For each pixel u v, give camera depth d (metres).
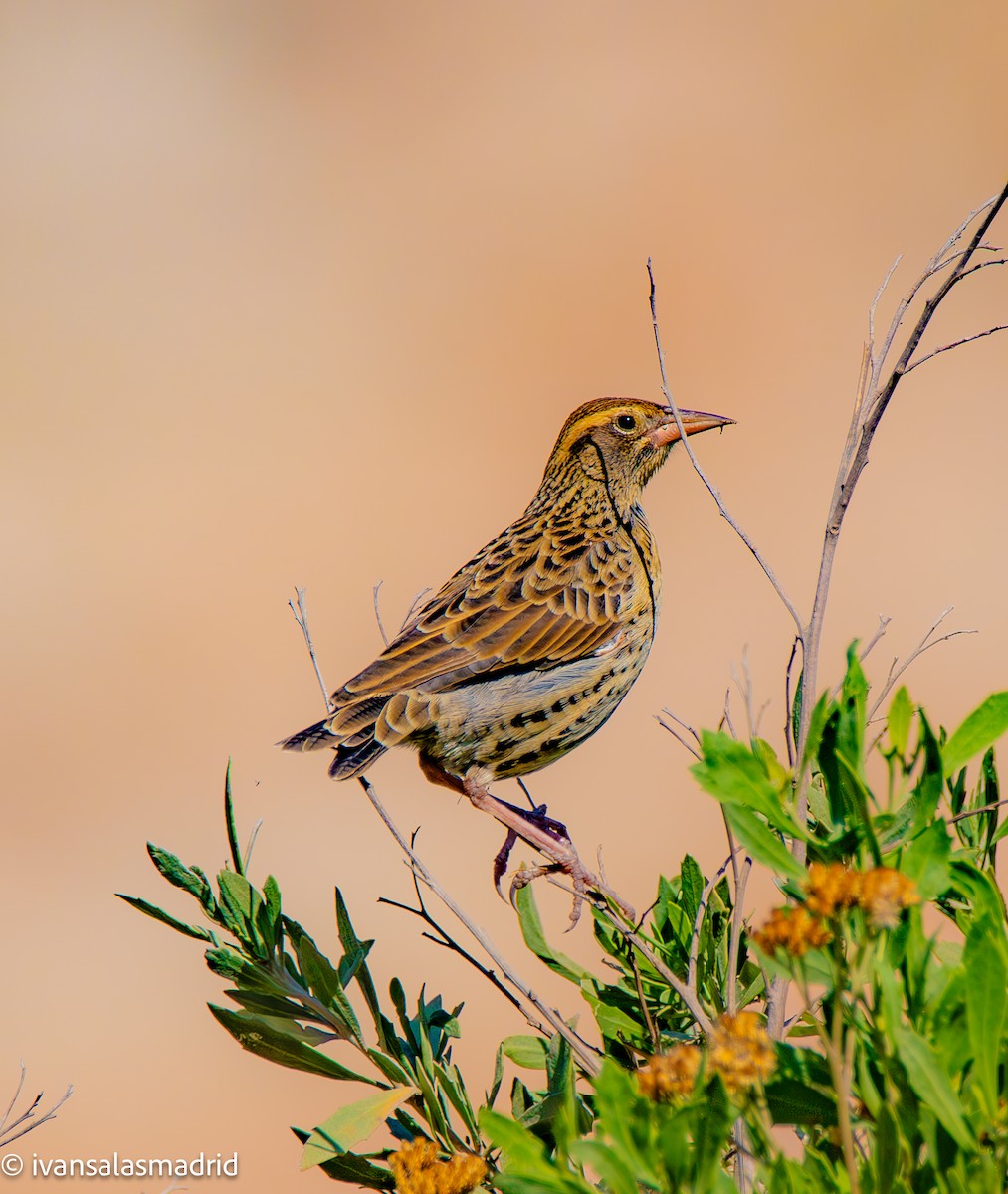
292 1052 6.71
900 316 6.39
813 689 5.95
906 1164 4.24
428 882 6.39
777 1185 4.11
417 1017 6.75
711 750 4.63
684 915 6.81
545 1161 4.37
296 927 6.92
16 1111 17.08
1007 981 4.18
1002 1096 4.28
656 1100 4.17
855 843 4.77
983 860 6.09
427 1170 5.45
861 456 6.17
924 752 4.62
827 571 6.12
